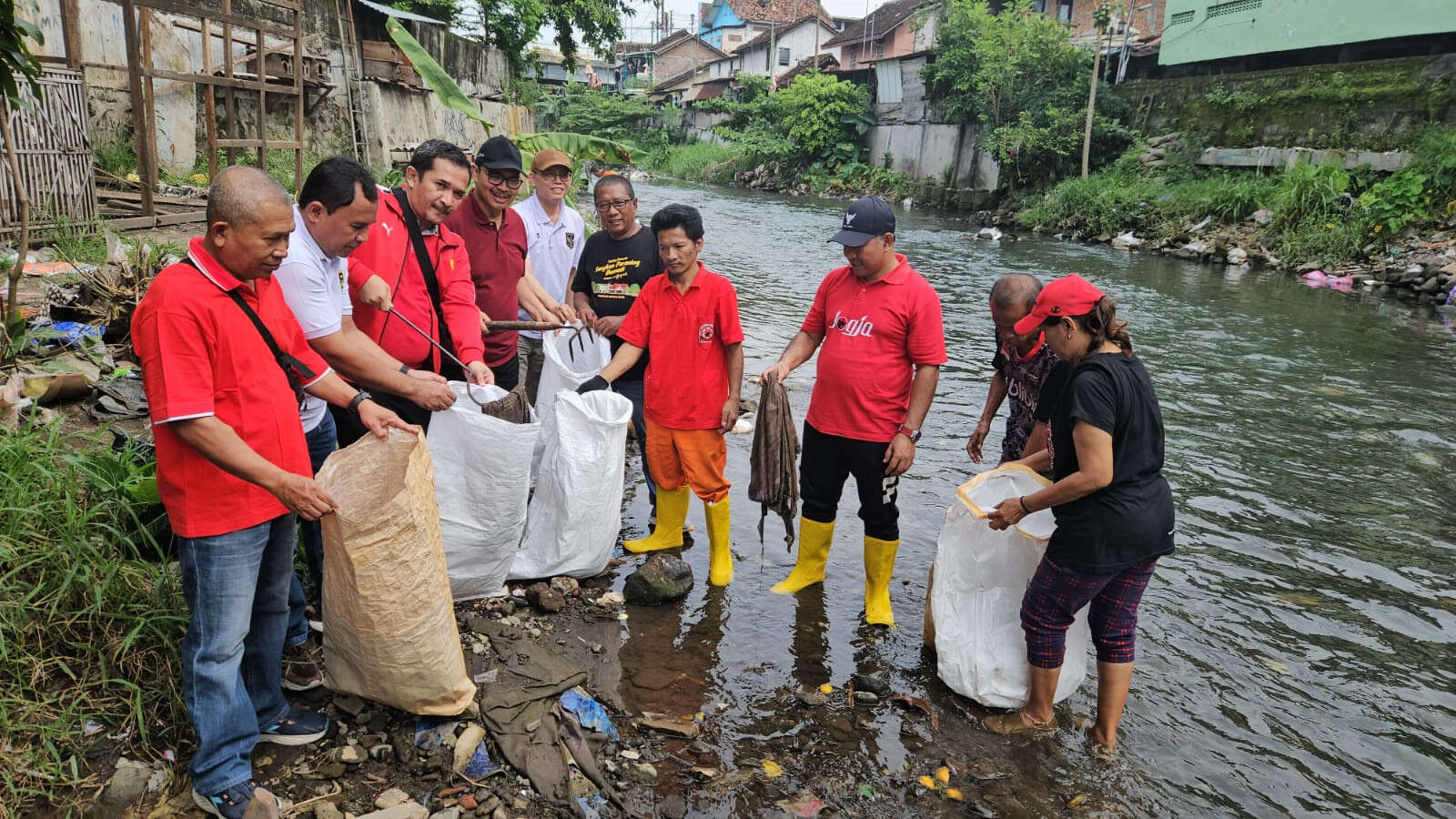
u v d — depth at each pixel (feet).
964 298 40.32
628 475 18.35
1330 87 57.31
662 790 9.33
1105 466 9.30
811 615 13.20
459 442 11.56
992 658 11.00
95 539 10.12
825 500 13.32
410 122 57.57
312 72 45.03
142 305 7.39
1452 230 45.29
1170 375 27.76
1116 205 63.67
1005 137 76.84
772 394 13.14
